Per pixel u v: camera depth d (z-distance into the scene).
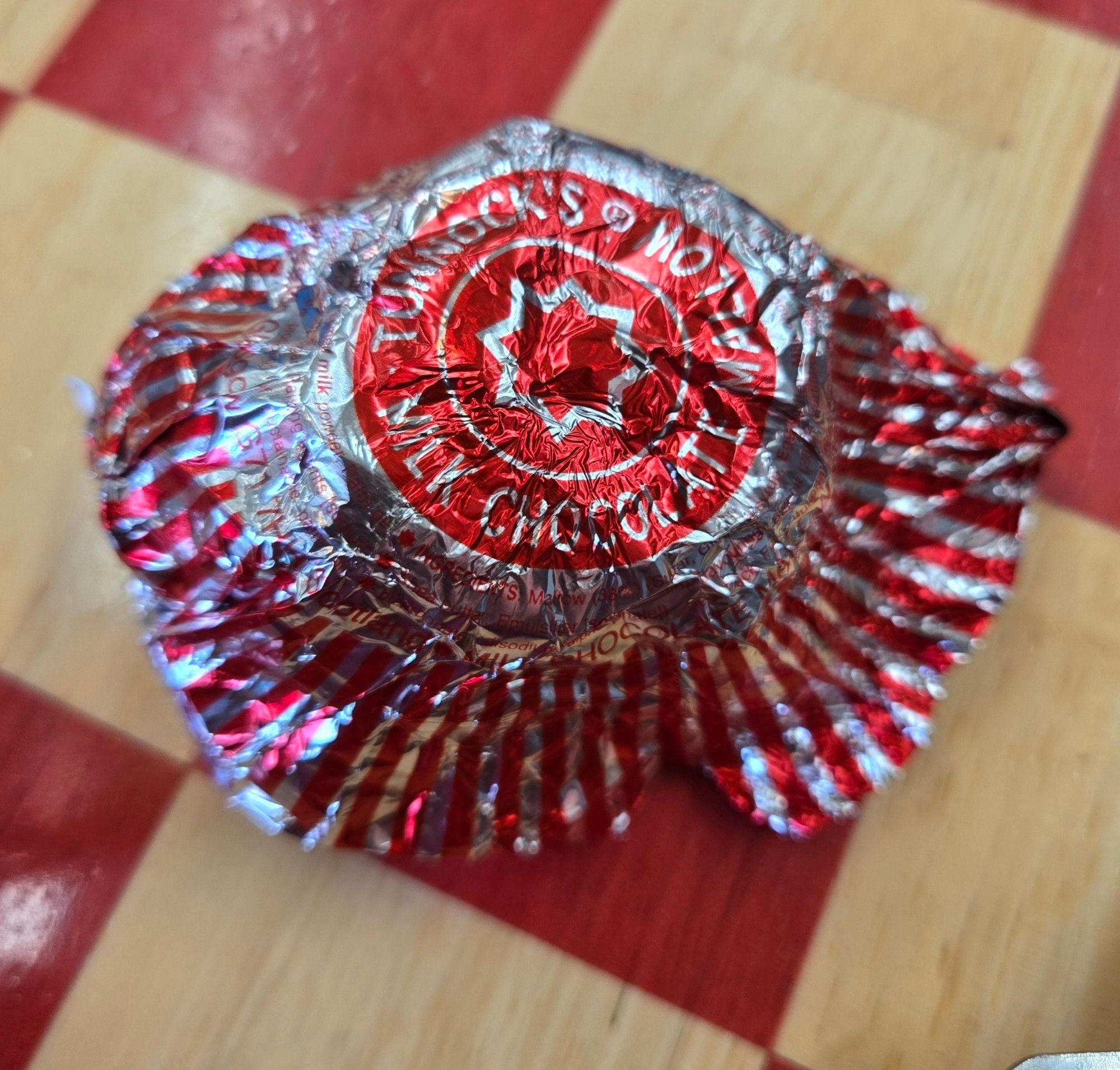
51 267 0.16
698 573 0.12
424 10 0.18
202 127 0.17
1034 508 0.16
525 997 0.14
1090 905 0.14
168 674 0.14
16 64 0.17
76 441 0.16
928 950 0.14
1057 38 0.18
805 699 0.14
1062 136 0.17
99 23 0.17
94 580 0.15
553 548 0.12
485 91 0.17
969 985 0.14
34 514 0.15
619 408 0.12
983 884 0.14
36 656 0.15
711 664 0.13
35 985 0.14
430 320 0.12
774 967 0.14
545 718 0.13
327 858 0.14
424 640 0.12
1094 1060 0.12
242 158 0.17
